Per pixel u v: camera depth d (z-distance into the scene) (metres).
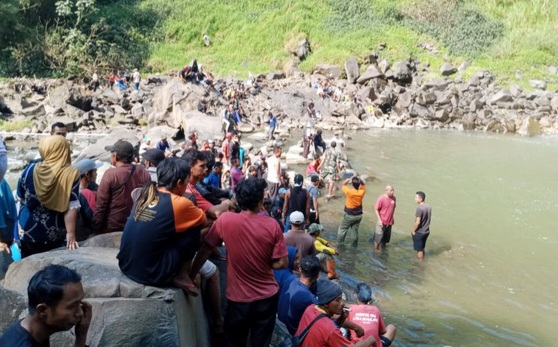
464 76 41.16
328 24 46.66
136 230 4.30
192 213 4.38
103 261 4.75
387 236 13.33
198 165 5.49
